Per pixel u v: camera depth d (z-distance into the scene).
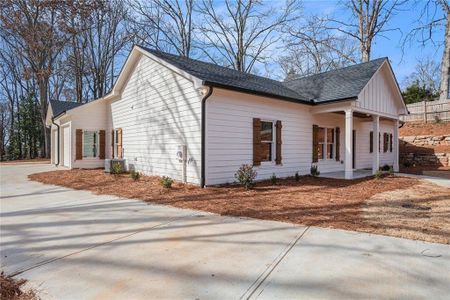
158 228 4.75
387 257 3.45
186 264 3.28
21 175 12.97
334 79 13.00
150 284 2.80
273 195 7.47
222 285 2.77
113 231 4.61
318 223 4.96
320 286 2.74
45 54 21.91
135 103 12.24
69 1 12.26
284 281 2.85
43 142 30.12
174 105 9.84
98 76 27.05
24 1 12.80
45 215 5.68
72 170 13.72
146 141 11.47
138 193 7.93
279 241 4.06
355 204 6.41
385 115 13.17
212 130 8.74
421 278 2.90
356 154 15.43
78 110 14.41
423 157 17.14
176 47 24.30
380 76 12.70
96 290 2.69
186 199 7.06
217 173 8.89
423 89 26.30
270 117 10.51
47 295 2.61
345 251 3.65
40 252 3.70
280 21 23.88
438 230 4.48
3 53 27.97
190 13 24.00
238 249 3.76
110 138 14.84
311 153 12.35
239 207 6.18
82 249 3.80
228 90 8.78
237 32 24.94
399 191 8.16
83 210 6.10
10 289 2.71
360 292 2.62
